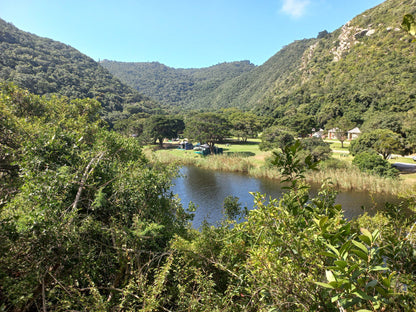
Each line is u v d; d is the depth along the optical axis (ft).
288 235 5.89
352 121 213.66
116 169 17.02
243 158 127.13
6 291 7.93
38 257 9.40
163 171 18.12
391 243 6.37
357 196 66.54
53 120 29.07
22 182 14.78
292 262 5.78
